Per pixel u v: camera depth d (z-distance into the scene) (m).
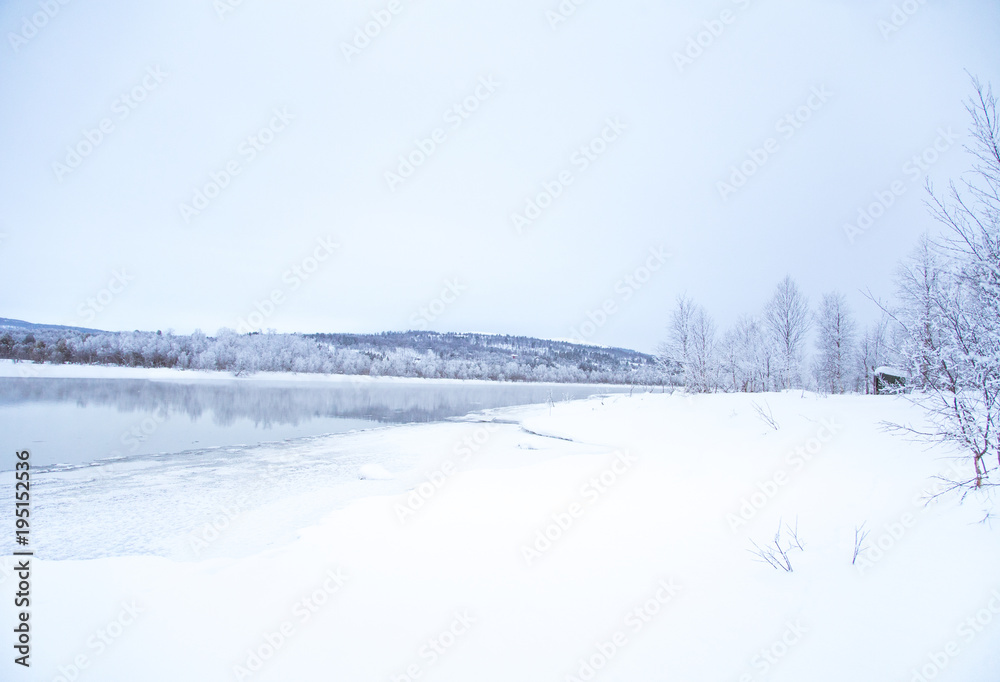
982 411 5.02
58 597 4.93
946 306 5.12
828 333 35.19
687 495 8.38
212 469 14.92
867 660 3.22
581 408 33.62
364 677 3.51
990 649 3.13
